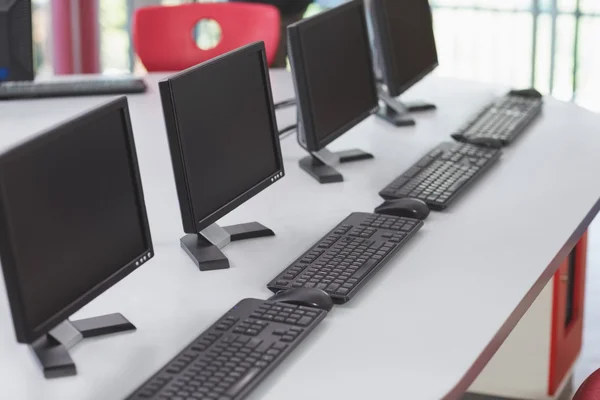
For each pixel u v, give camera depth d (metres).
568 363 3.42
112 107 2.02
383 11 3.33
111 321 2.02
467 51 6.47
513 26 6.27
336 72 2.96
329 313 2.06
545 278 2.28
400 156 3.10
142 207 2.11
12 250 1.74
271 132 2.60
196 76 2.29
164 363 1.88
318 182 2.87
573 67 6.14
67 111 3.53
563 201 2.68
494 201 2.70
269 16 4.14
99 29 5.41
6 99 3.67
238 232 2.46
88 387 1.80
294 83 2.77
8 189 1.75
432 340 1.95
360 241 2.37
